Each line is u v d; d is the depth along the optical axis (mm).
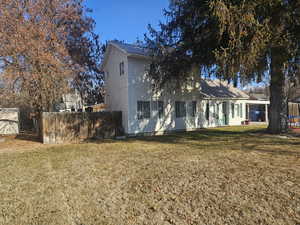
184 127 16531
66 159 7562
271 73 11555
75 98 17734
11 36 10570
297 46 9086
